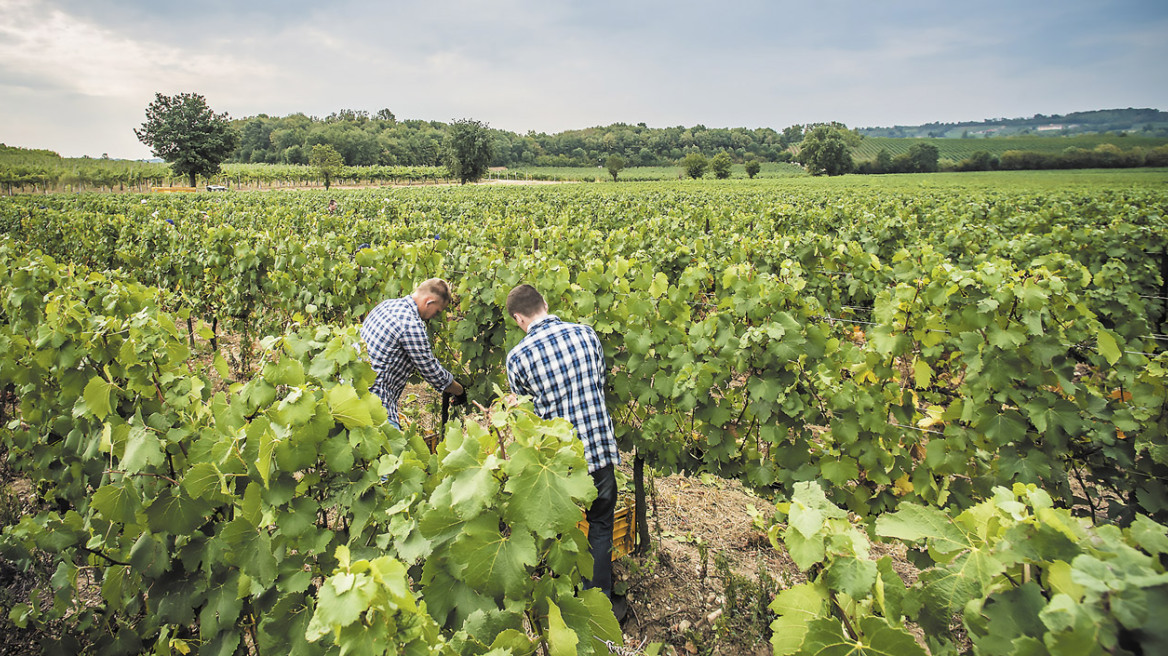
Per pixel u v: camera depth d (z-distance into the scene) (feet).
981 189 136.15
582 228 34.47
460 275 21.26
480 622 5.24
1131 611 3.39
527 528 5.40
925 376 12.85
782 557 12.89
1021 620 4.18
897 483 12.16
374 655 4.46
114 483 7.70
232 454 6.69
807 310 14.08
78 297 15.17
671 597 11.64
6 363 11.91
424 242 22.68
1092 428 10.51
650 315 13.92
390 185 268.82
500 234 35.01
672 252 27.04
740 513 14.74
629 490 15.34
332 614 4.33
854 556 4.99
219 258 28.43
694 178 310.65
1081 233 29.99
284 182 249.14
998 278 11.47
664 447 13.84
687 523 14.29
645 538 12.67
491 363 18.54
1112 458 10.43
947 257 29.68
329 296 23.12
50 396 12.20
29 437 12.14
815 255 24.36
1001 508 4.57
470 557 5.32
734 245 26.63
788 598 5.32
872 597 5.00
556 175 369.09
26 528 8.89
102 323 10.58
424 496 6.58
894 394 12.48
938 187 159.22
